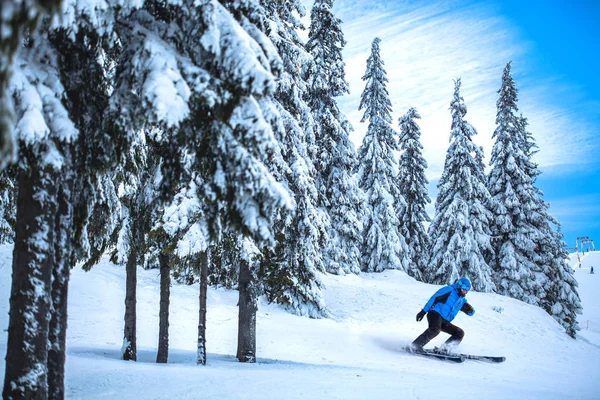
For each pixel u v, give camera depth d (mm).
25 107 4617
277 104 13695
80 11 4992
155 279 24594
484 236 33812
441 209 36812
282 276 16516
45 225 5047
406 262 37219
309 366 11688
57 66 5281
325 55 24547
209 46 5199
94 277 22297
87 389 7047
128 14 5398
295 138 14945
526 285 34094
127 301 11438
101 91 6289
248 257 12375
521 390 9695
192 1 5289
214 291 24047
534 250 35625
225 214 5832
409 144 40719
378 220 35031
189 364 10984
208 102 5238
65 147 5207
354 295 25891
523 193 34688
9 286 19281
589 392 11484
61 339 5551
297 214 15266
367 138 35781
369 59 35875
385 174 36344
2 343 10781
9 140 2574
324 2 24312
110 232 10273
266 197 5496
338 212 27797
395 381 9234
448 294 17219
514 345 22203
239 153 5484
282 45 14047
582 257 104188
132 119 5676
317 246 20938
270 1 13906
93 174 6254
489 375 14273
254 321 13344
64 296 5602
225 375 8633
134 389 7188
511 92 36062
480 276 32594
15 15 2621
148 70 5168
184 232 11023
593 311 59781
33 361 4875
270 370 10031
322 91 24219
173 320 18797
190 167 6883
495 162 36000
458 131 35125
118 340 15242
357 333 19922
